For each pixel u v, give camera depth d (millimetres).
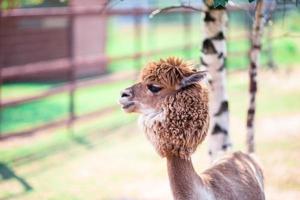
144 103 2457
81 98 8352
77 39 10242
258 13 3742
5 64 9695
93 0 9984
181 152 2416
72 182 4496
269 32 8836
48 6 10062
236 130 6008
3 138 5898
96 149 5562
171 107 2389
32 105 7875
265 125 6180
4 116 7141
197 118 2395
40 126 6051
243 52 10773
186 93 2396
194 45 10516
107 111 7113
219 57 3576
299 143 5363
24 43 9859
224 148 3641
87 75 10336
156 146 2453
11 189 4355
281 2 3756
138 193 4211
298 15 9492
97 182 4477
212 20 3543
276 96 7895
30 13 6324
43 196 4184
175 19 22203
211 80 3594
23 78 9883
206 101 2439
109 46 14680
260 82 9023
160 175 4625
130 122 6777
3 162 5109
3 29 9594
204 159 4980
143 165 4938
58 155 5359
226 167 2725
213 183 2568
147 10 8430
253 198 2701
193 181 2439
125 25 21453
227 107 3646
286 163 4719
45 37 10078
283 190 4125
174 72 2408
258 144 5379
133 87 2490
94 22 10547
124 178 4566
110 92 8836
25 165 5023
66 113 7262
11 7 6438
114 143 5801
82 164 5020
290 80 9125
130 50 13617
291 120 6359
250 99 3842
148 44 14422
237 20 18031
